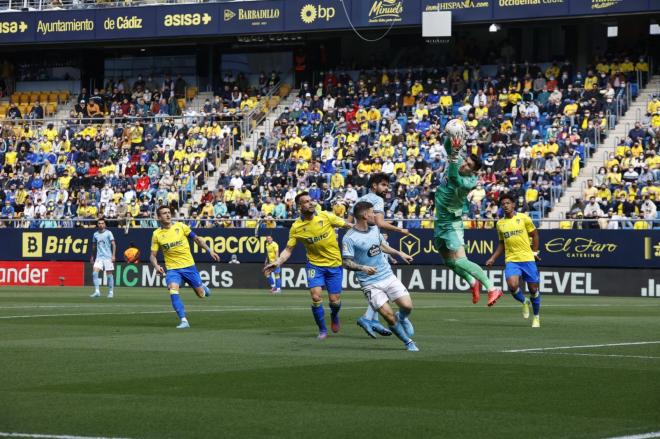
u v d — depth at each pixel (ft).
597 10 157.79
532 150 147.23
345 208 140.87
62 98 196.54
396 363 44.62
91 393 35.73
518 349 51.19
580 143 147.54
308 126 166.81
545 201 137.69
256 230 144.36
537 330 65.16
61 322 70.95
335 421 30.40
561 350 50.62
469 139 152.66
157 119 181.98
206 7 178.50
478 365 43.83
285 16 174.09
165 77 194.08
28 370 42.14
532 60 176.24
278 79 184.44
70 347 52.01
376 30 173.06
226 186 158.81
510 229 69.97
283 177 154.81
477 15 164.04
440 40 169.17
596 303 105.91
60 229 154.92
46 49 196.54
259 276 144.15
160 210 66.80
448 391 36.22
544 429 29.22
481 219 131.75
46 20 186.29
